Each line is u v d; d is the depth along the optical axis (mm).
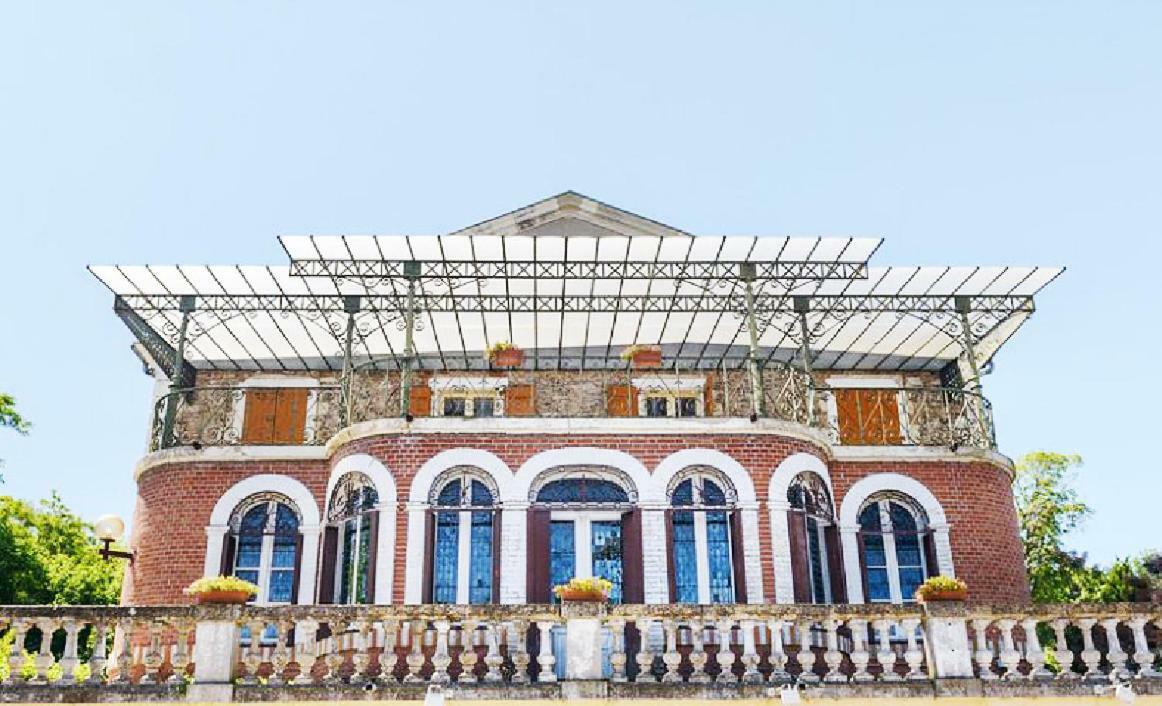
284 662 12016
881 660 12227
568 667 11805
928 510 17891
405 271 18234
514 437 16047
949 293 19750
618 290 19906
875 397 22359
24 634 11836
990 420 18969
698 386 21688
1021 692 12031
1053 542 31328
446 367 21969
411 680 11852
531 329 21656
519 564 15320
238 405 22047
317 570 16922
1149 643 13961
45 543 31859
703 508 15852
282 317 20281
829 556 17141
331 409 21969
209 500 17562
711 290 19922
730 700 11734
